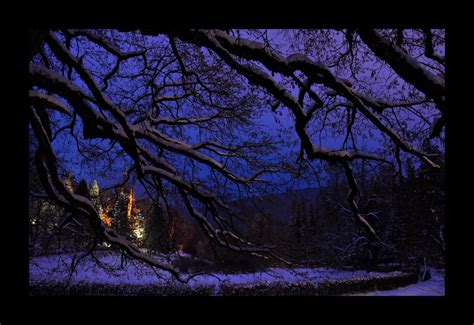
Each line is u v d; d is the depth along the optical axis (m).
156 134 9.88
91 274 19.56
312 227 29.03
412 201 26.94
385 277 28.86
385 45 5.41
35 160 8.27
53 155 7.19
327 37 7.77
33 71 5.68
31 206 14.45
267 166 10.97
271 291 20.75
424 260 33.78
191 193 9.83
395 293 27.61
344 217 30.19
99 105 6.55
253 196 11.04
